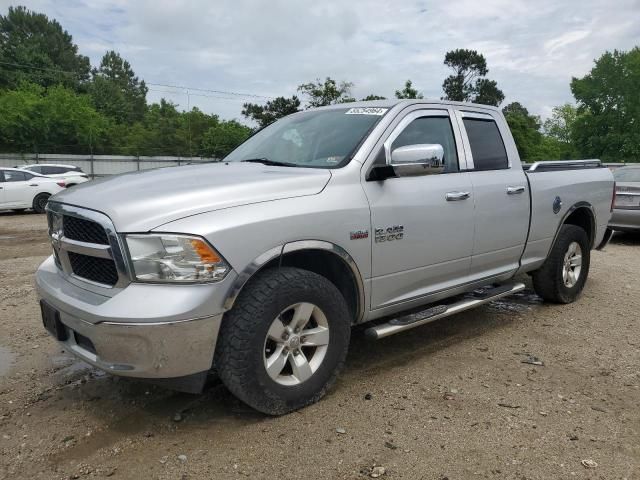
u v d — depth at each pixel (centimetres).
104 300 285
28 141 4616
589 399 352
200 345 283
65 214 315
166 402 345
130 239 278
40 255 873
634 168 1069
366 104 427
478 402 346
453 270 423
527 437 304
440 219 399
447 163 427
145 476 268
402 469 274
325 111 445
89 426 317
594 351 438
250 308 297
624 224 980
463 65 6731
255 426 314
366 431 309
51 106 4731
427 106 423
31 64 7081
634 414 333
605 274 727
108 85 7719
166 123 6162
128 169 4256
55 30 8725
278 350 317
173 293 276
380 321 488
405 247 376
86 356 299
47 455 287
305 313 322
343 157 367
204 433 307
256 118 4731
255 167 373
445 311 415
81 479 266
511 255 480
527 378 384
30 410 338
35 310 547
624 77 4469
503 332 484
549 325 504
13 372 396
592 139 4662
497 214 450
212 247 281
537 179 501
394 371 395
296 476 268
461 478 267
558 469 275
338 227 334
